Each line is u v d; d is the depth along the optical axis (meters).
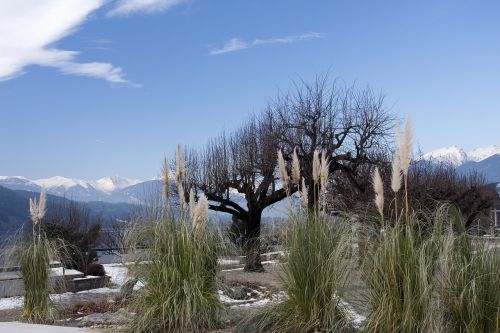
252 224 21.83
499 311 6.36
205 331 8.41
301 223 7.93
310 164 20.94
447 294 6.58
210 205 21.62
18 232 11.17
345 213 8.13
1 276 13.28
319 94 22.83
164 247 8.95
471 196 25.48
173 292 8.61
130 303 9.27
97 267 17.30
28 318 10.61
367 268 7.04
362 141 22.20
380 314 6.69
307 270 7.52
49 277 10.96
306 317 7.53
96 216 29.27
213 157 22.27
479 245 6.90
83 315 11.51
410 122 7.21
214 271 9.19
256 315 8.04
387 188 18.16
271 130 22.45
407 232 6.84
